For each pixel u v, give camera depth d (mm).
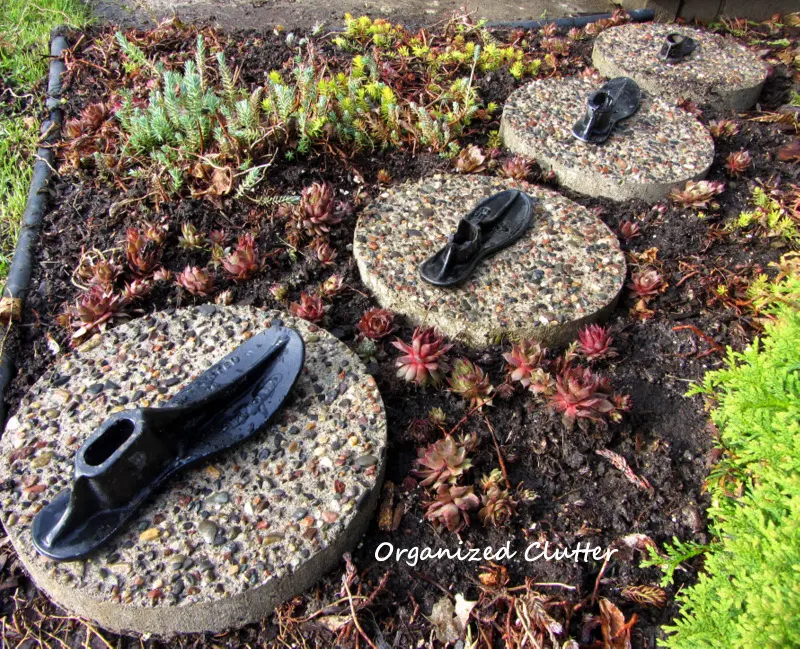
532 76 1219
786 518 582
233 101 1018
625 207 1000
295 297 884
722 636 581
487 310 840
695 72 1199
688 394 748
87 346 809
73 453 722
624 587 694
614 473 761
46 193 996
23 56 1222
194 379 771
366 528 722
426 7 1418
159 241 925
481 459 761
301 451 728
